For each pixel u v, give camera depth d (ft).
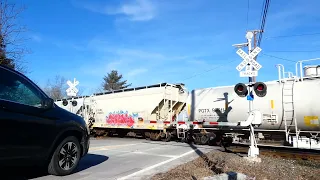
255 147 35.12
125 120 72.38
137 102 70.59
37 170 24.39
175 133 61.52
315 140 44.65
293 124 46.70
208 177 22.44
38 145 20.16
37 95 21.11
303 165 33.09
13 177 21.62
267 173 26.96
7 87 18.89
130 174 24.36
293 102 46.29
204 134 55.47
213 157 35.96
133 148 44.60
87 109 85.10
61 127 22.04
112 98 77.77
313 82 46.06
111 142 56.49
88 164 28.48
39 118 20.38
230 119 54.13
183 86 71.61
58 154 22.02
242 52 35.04
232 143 56.80
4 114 17.98
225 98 55.57
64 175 22.75
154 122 64.54
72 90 63.77
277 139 49.98
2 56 56.29
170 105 68.13
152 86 70.49
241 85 34.96
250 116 34.99
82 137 24.27
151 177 23.35
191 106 60.85
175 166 28.94
